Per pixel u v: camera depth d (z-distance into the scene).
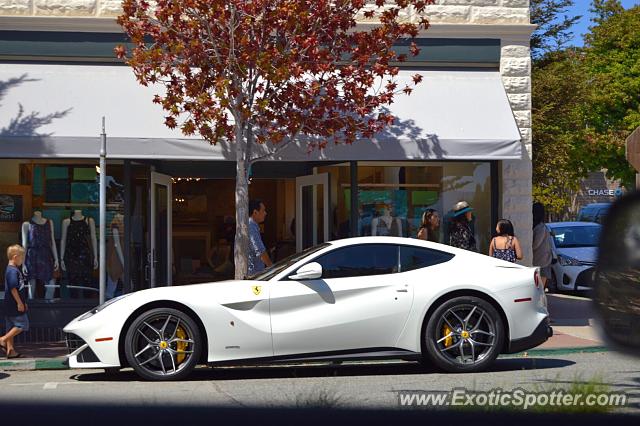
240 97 11.47
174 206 17.98
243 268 11.60
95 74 13.20
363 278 8.89
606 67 36.50
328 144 12.80
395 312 8.80
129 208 13.41
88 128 12.47
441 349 8.85
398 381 8.48
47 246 13.38
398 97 13.44
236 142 12.12
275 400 7.28
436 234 14.10
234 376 9.43
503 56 14.04
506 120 13.30
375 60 12.13
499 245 12.63
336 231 14.23
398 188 14.08
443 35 13.92
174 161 14.88
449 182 14.17
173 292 8.79
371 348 8.80
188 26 11.37
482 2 14.10
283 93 11.61
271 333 8.66
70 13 13.38
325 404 6.89
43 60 13.31
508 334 8.99
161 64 11.67
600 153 36.09
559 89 25.28
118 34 13.34
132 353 8.67
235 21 11.25
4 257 13.30
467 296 8.92
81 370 10.41
